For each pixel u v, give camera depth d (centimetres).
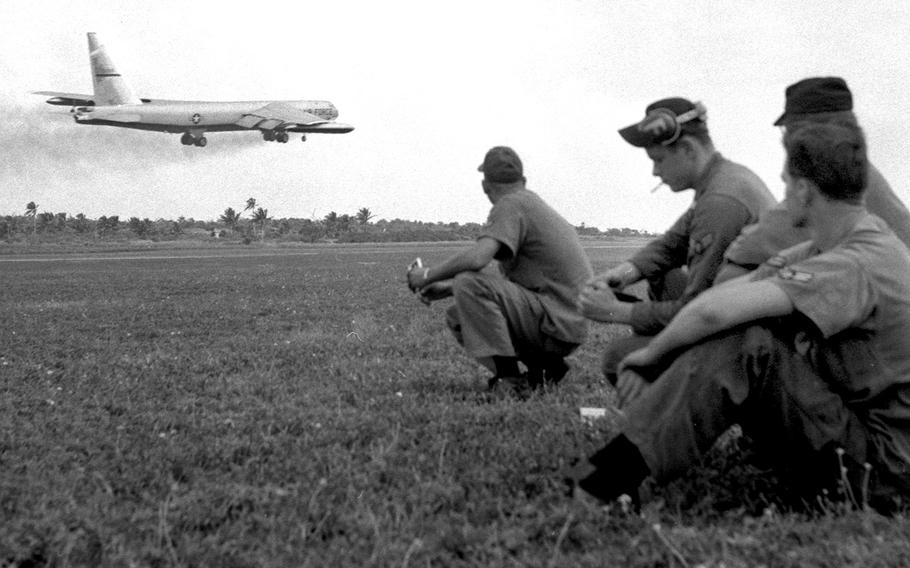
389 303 1338
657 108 373
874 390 285
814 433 282
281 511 315
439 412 487
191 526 309
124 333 995
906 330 281
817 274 275
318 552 271
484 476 345
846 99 323
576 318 555
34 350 852
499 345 540
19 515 318
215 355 786
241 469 382
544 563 253
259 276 2258
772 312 275
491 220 548
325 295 1538
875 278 277
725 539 255
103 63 6200
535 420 455
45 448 437
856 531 264
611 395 529
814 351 288
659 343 286
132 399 582
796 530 267
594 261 2694
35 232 9275
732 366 277
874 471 289
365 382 610
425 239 7875
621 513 288
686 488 319
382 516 303
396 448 411
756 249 326
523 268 557
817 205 289
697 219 366
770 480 323
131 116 5356
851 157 283
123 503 338
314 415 500
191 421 495
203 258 3866
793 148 290
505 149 561
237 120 5556
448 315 587
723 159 375
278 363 728
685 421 277
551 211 558
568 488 315
